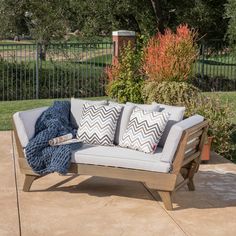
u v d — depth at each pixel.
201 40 19.39
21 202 5.73
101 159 5.66
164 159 5.48
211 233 4.95
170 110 6.37
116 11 20.41
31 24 22.75
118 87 9.38
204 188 6.41
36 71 16.25
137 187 6.39
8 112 12.35
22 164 6.02
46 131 6.03
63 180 6.61
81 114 6.83
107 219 5.26
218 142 8.05
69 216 5.33
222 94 15.83
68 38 21.80
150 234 4.89
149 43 10.68
